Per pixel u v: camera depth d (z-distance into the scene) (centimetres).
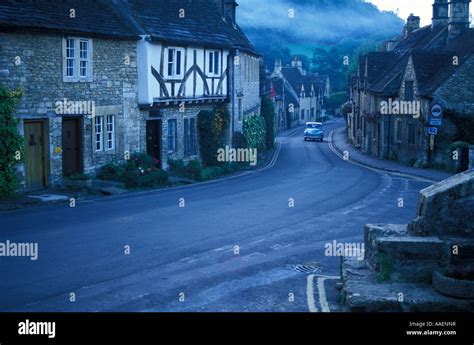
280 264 1063
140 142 2305
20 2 1775
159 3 2600
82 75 1981
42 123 1819
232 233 1309
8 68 1661
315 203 1770
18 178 1695
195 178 2448
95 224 1353
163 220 1433
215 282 939
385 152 3850
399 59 4297
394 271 782
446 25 4181
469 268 765
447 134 3083
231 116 3012
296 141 5569
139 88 2273
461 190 797
